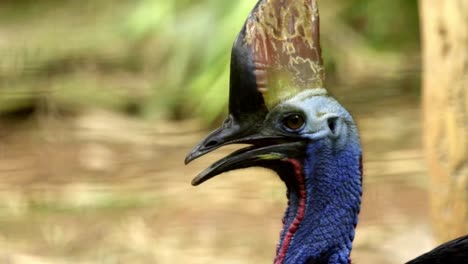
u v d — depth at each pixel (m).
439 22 8.88
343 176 5.71
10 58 18.39
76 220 12.22
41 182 13.38
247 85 5.59
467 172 8.78
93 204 12.66
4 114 15.87
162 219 12.21
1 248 11.41
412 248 10.95
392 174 13.23
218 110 15.41
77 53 18.86
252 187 13.04
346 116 5.71
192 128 15.58
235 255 11.19
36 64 17.91
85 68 18.00
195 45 16.17
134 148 14.66
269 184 13.06
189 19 16.48
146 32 17.41
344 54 17.59
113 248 11.41
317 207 5.74
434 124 9.02
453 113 8.80
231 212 12.35
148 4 17.12
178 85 16.23
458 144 8.79
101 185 13.30
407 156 13.80
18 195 12.98
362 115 15.66
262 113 5.62
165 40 17.59
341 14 18.11
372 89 16.62
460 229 8.88
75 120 15.84
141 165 13.96
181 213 12.37
